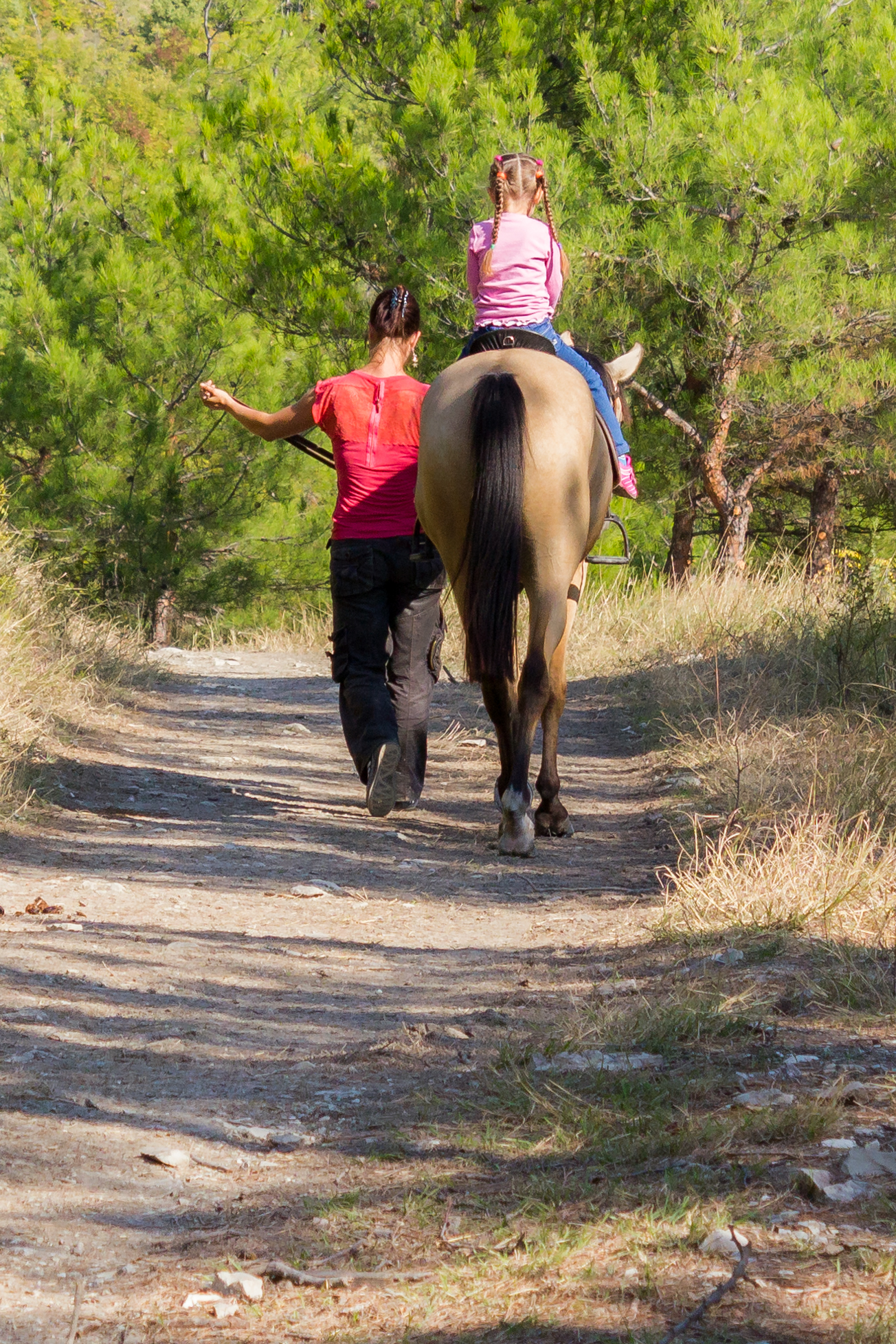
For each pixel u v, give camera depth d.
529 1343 3.28
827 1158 4.26
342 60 26.06
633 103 23.30
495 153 22.12
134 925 7.57
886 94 23.12
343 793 12.68
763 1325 3.28
